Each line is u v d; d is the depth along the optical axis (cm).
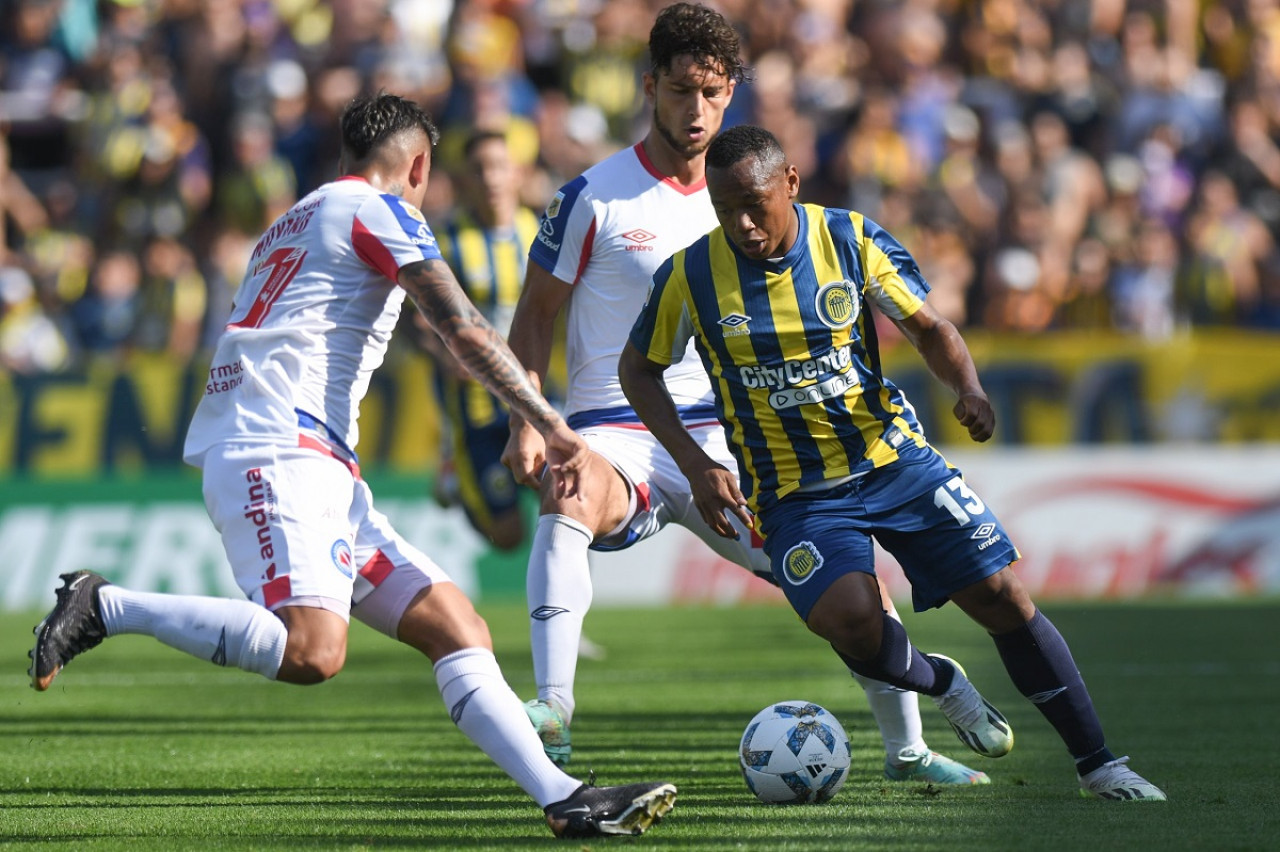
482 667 1382
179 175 5531
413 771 1809
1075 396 4578
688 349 1911
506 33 5847
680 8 1845
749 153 1498
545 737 1712
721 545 1942
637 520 1895
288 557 1364
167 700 2606
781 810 1477
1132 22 6056
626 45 5806
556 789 1338
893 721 1672
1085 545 4541
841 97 5691
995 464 4534
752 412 1577
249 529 1377
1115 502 4547
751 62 5834
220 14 5844
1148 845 1272
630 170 1916
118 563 4469
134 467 4512
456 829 1398
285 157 5547
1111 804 1506
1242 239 5422
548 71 5975
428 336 3022
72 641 1332
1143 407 4572
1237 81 6138
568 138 5638
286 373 1405
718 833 1346
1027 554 4538
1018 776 1723
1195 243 5425
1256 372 4559
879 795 1576
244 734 2173
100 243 5559
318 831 1395
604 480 1856
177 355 5219
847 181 5488
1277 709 2350
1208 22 6241
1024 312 5284
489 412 3178
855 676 1675
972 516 1545
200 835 1380
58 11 6128
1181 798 1541
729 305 1564
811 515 1551
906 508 1550
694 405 1914
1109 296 5319
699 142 1859
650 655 3231
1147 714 2298
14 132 6003
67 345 5272
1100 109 5847
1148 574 4544
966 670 2795
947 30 6041
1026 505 4541
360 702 2569
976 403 1525
